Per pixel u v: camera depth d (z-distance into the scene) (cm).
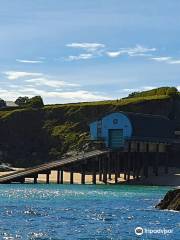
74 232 4944
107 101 18138
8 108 19338
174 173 13188
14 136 17225
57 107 17838
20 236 4700
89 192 9450
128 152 12538
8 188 10131
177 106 16838
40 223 5478
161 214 6291
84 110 17300
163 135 13575
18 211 6419
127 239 4638
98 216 6066
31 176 11619
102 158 12600
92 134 13225
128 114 12738
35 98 19675
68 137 16538
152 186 11444
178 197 6831
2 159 16462
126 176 13125
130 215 6181
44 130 17188
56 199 8038
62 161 12088
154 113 16475
